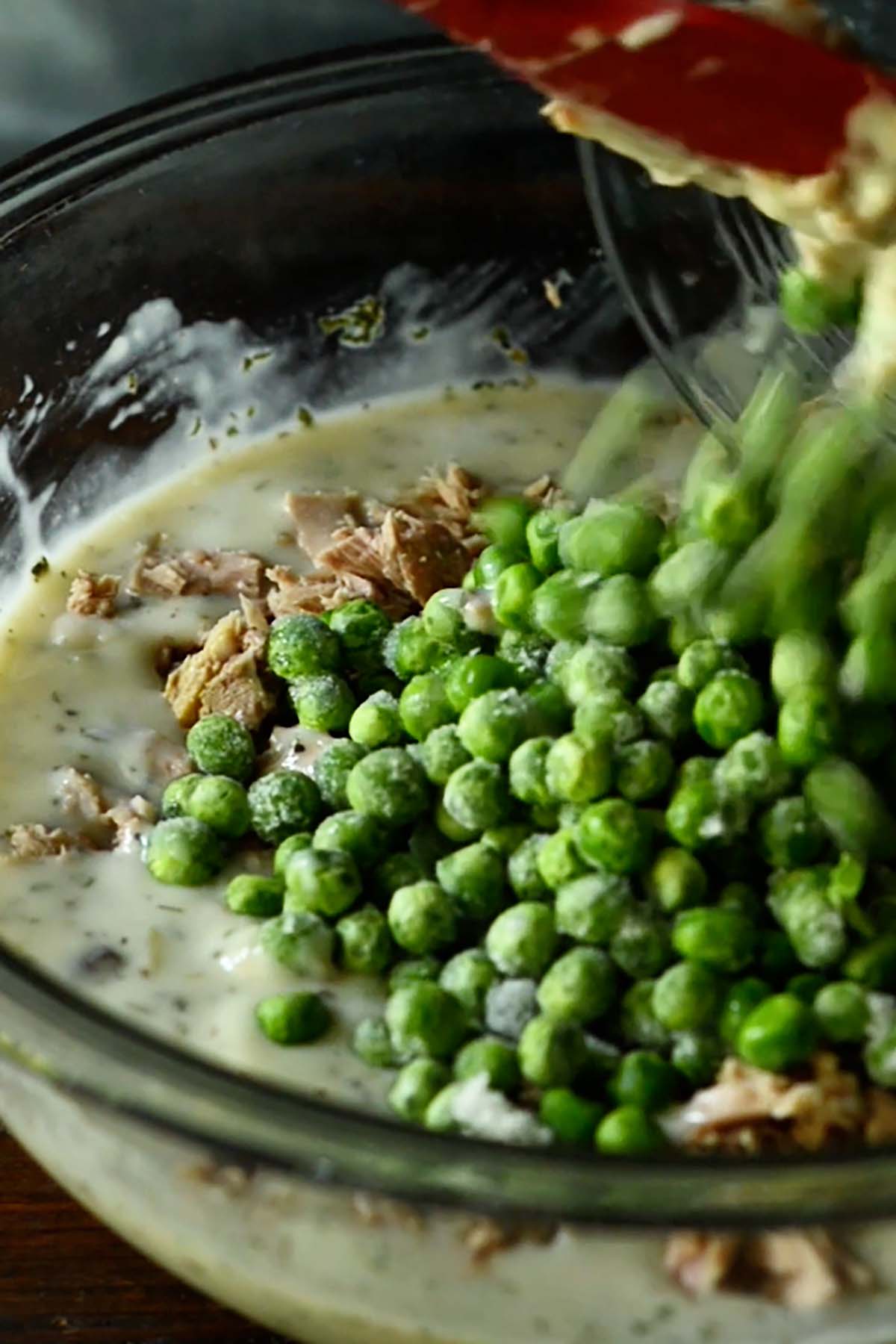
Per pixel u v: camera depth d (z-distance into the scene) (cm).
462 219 50
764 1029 38
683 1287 37
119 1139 37
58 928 42
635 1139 38
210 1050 40
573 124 38
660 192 46
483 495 49
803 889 40
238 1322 40
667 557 43
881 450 42
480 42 35
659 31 35
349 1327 38
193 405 49
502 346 51
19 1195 41
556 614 43
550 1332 37
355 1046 39
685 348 46
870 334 40
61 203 46
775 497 42
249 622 45
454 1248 37
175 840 42
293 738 44
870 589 42
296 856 41
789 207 38
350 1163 35
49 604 47
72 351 47
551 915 40
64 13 50
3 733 45
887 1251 37
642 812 40
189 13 51
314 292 50
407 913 40
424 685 43
